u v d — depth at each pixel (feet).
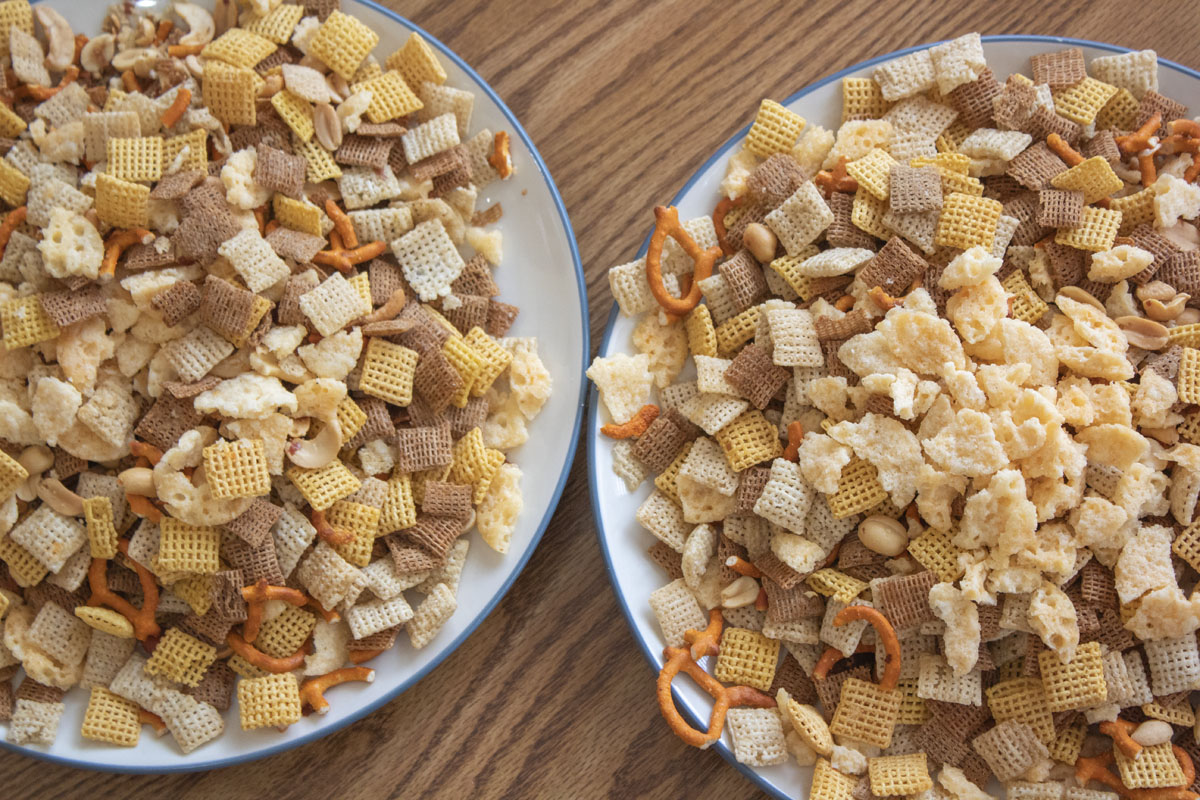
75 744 1.69
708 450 1.69
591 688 1.80
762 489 1.66
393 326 1.67
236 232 1.65
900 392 1.61
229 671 1.71
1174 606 1.60
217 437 1.66
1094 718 1.63
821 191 1.71
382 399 1.69
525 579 1.82
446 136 1.71
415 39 1.72
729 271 1.69
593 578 1.82
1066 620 1.60
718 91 1.83
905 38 1.82
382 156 1.71
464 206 1.75
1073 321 1.64
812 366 1.67
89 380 1.64
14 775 1.78
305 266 1.68
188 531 1.64
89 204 1.66
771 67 1.83
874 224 1.69
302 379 1.66
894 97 1.71
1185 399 1.62
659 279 1.70
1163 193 1.67
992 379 1.62
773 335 1.66
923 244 1.66
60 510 1.66
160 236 1.66
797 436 1.66
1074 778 1.66
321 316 1.65
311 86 1.70
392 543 1.70
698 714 1.68
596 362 1.70
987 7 1.82
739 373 1.67
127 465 1.68
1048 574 1.62
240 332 1.63
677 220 1.70
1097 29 1.82
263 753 1.69
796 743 1.67
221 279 1.63
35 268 1.65
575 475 1.82
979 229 1.65
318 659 1.69
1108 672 1.63
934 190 1.66
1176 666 1.63
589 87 1.83
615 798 1.79
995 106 1.69
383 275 1.71
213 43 1.70
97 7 1.73
